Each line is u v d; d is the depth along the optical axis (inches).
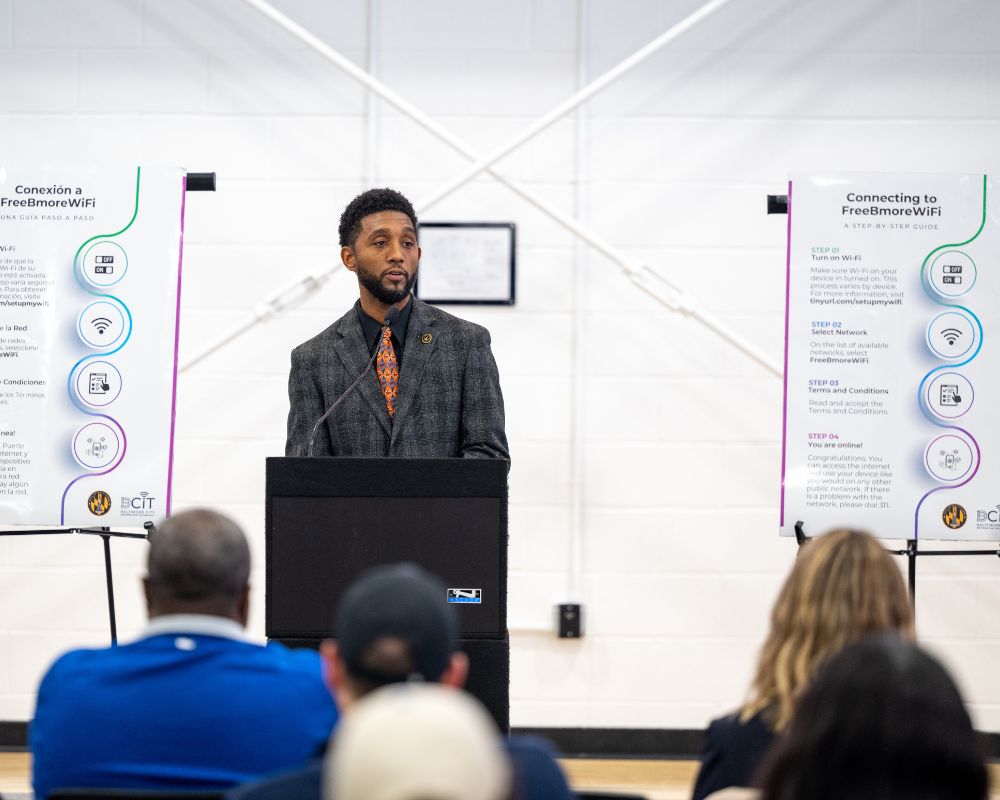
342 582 205.6
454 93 358.0
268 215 358.9
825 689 103.7
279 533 206.7
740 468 356.8
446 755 76.9
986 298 285.3
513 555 356.5
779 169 356.5
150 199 280.7
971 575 354.6
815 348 285.3
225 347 358.6
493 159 330.6
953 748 97.8
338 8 357.7
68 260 279.7
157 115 358.6
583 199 355.9
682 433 356.8
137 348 277.4
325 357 255.0
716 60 356.8
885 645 103.7
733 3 356.2
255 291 358.6
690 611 356.8
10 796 305.6
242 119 359.3
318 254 358.0
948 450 283.1
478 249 355.6
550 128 356.2
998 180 286.4
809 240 287.0
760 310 356.8
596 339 356.8
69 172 281.6
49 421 276.7
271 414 358.6
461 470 206.1
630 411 356.8
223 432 358.6
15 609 357.1
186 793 131.7
